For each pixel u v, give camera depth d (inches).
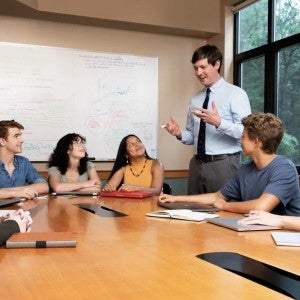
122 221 68.5
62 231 58.7
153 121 172.6
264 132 80.5
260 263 42.4
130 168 134.3
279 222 61.4
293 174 79.0
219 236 55.6
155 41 174.1
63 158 127.7
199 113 104.9
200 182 118.5
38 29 155.3
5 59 150.3
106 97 164.9
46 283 34.5
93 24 162.1
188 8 169.0
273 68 152.9
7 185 113.8
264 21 158.2
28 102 153.6
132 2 159.2
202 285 34.1
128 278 36.0
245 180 86.8
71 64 159.3
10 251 45.9
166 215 71.8
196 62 115.0
